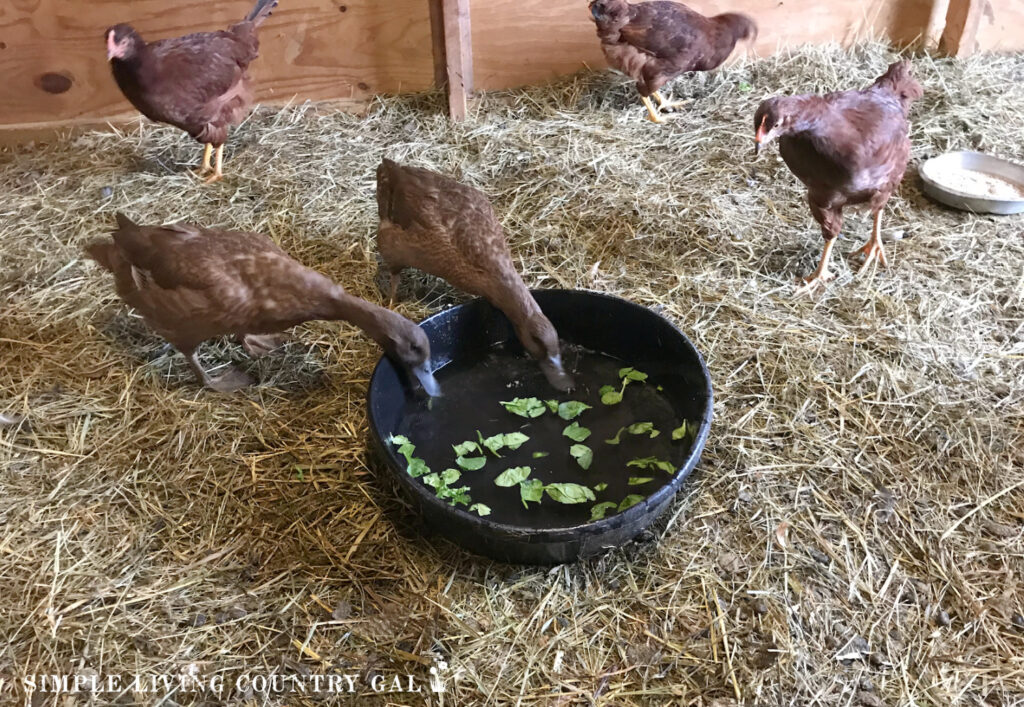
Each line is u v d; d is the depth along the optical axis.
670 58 1.61
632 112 1.73
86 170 1.59
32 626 0.85
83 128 1.73
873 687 0.80
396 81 1.78
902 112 1.18
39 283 1.31
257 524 0.95
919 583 0.89
